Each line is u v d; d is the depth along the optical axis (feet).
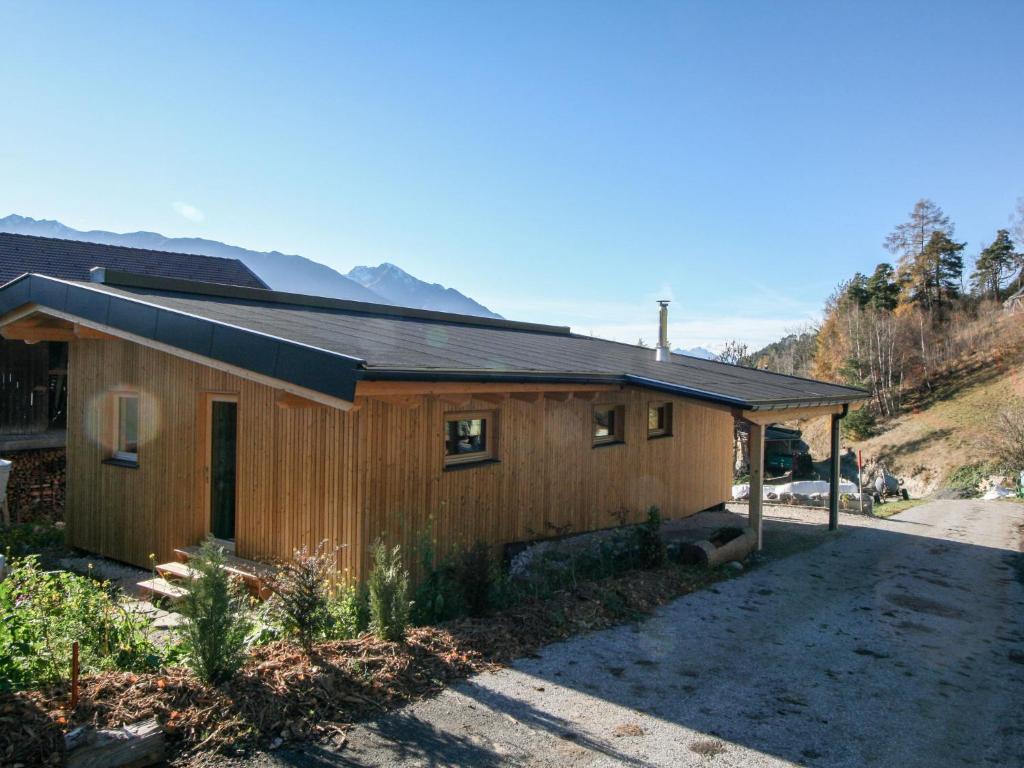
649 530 26.63
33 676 12.75
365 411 21.24
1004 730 14.21
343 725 12.31
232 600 13.51
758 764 12.15
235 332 19.53
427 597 19.30
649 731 13.16
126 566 28.02
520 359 26.61
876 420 143.13
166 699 11.91
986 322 164.96
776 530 39.09
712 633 19.60
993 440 100.27
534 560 25.29
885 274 198.59
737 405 28.94
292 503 22.89
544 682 15.12
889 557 32.83
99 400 29.48
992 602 25.21
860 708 14.97
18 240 56.24
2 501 34.37
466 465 25.88
